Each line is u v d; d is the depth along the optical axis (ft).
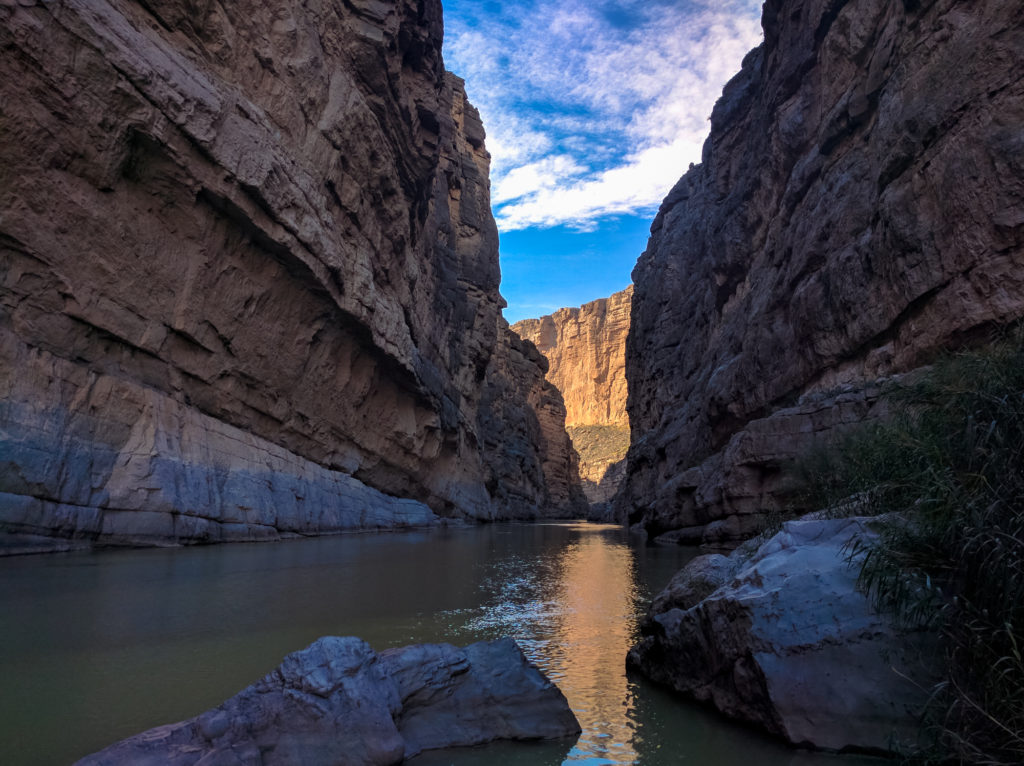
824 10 70.33
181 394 51.13
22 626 19.67
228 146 50.08
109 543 38.70
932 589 13.05
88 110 39.86
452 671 14.76
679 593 21.91
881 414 43.47
